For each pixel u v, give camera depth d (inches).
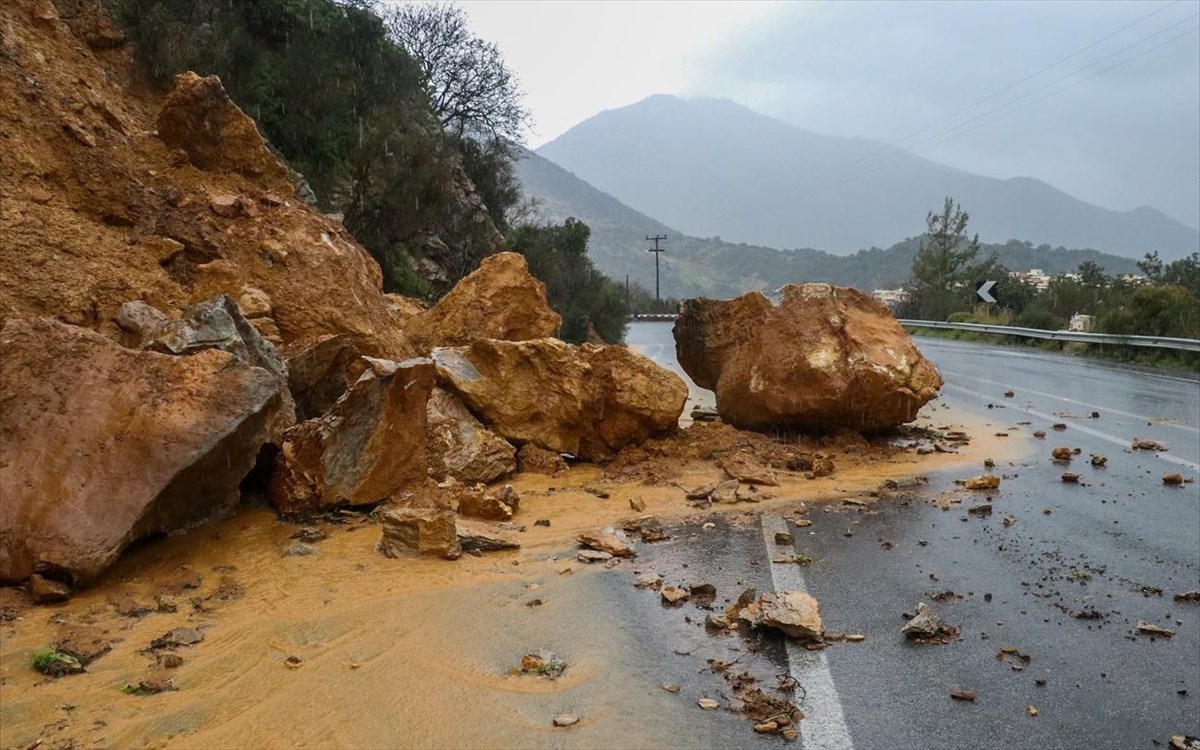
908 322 1672.0
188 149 517.0
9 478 238.5
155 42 605.3
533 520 319.0
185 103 507.8
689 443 452.4
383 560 263.3
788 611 210.7
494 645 199.8
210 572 249.8
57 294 355.3
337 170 855.7
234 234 473.4
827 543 290.4
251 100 746.8
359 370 435.8
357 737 155.3
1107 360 979.3
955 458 442.0
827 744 156.0
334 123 869.8
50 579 228.4
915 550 281.4
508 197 1451.8
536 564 264.8
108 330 346.3
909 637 208.2
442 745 152.9
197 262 454.3
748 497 351.9
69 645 193.6
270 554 267.3
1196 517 319.9
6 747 150.5
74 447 248.2
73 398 256.5
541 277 1214.3
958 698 175.2
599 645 201.0
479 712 166.1
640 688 178.5
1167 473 398.6
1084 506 339.0
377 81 976.9
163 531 269.1
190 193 483.2
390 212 828.6
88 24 574.9
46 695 171.6
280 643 198.4
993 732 161.3
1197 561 267.3
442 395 416.5
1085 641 205.3
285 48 857.5
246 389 280.8
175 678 179.6
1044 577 253.1
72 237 390.9
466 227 1055.6
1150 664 192.2
